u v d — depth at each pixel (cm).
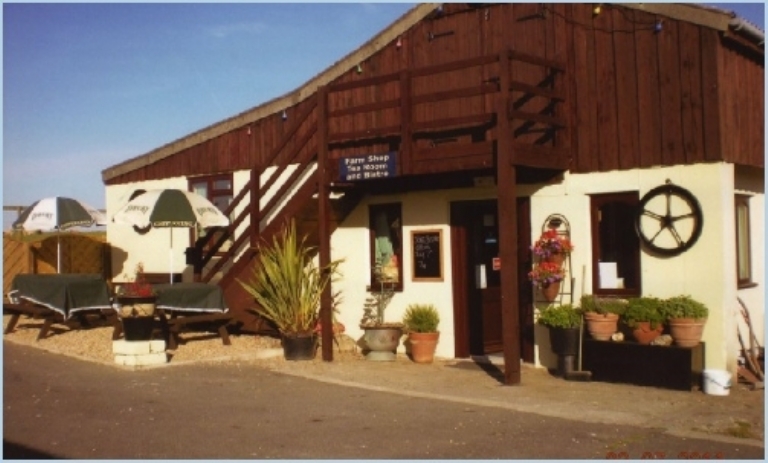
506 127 1012
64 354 1212
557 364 1088
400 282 1307
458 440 755
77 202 1598
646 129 1067
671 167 1047
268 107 1490
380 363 1204
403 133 1128
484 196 1213
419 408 892
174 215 1336
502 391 988
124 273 1753
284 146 1338
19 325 1486
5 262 1766
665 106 1053
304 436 768
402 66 1319
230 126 1554
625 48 1087
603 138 1102
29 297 1334
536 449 725
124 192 1767
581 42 1124
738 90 1064
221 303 1282
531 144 1062
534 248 1124
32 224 1552
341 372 1121
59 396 935
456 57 1254
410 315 1241
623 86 1087
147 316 1134
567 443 746
